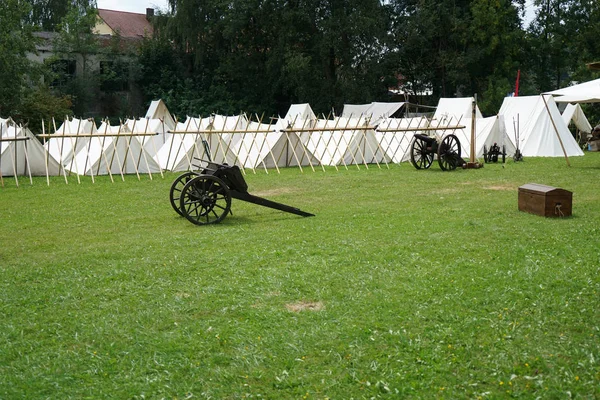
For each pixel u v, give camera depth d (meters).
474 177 17.12
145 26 55.41
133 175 19.05
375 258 7.72
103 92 46.41
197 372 4.65
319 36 44.53
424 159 19.72
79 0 51.09
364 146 21.80
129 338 5.27
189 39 46.22
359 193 14.20
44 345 5.21
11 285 6.83
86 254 8.23
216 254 8.09
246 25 46.41
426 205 12.14
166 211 11.95
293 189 15.14
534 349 4.88
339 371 4.63
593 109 35.78
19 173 18.72
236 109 47.31
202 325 5.55
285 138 20.86
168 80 47.28
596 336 5.09
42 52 45.25
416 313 5.70
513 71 45.62
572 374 4.43
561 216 10.39
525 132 24.81
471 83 47.66
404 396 4.26
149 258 7.92
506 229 9.38
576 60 45.28
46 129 34.84
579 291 6.24
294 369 4.66
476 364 4.66
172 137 19.58
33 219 11.23
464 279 6.70
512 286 6.41
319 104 45.19
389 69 46.22
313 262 7.58
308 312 5.81
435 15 45.00
